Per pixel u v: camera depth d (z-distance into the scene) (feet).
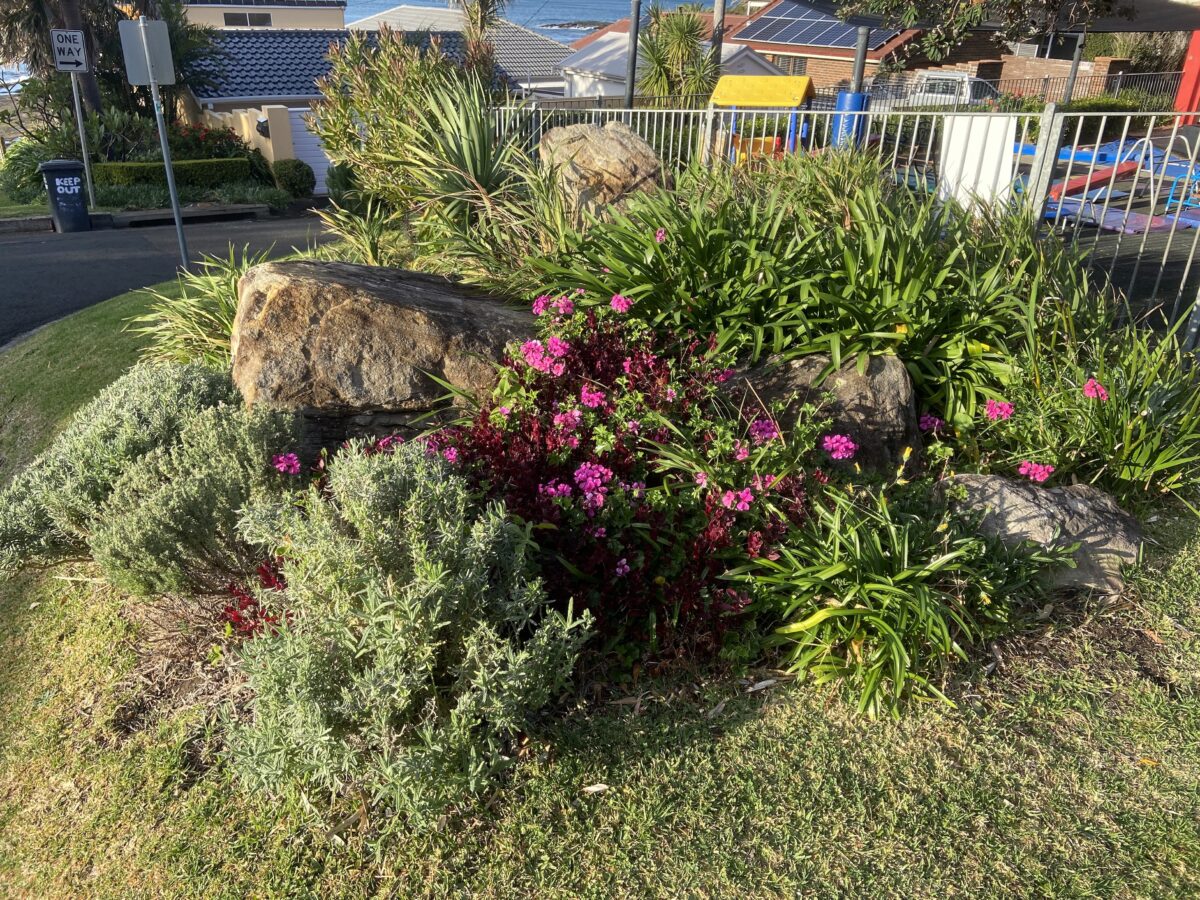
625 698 11.64
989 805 9.94
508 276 18.81
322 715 9.23
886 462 15.14
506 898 9.09
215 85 85.05
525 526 12.21
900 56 59.72
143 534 11.69
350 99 33.99
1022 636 12.48
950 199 19.88
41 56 74.64
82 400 24.27
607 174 24.43
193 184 66.39
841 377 15.26
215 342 22.09
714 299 16.10
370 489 10.85
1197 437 15.40
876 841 9.55
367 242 25.23
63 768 11.53
